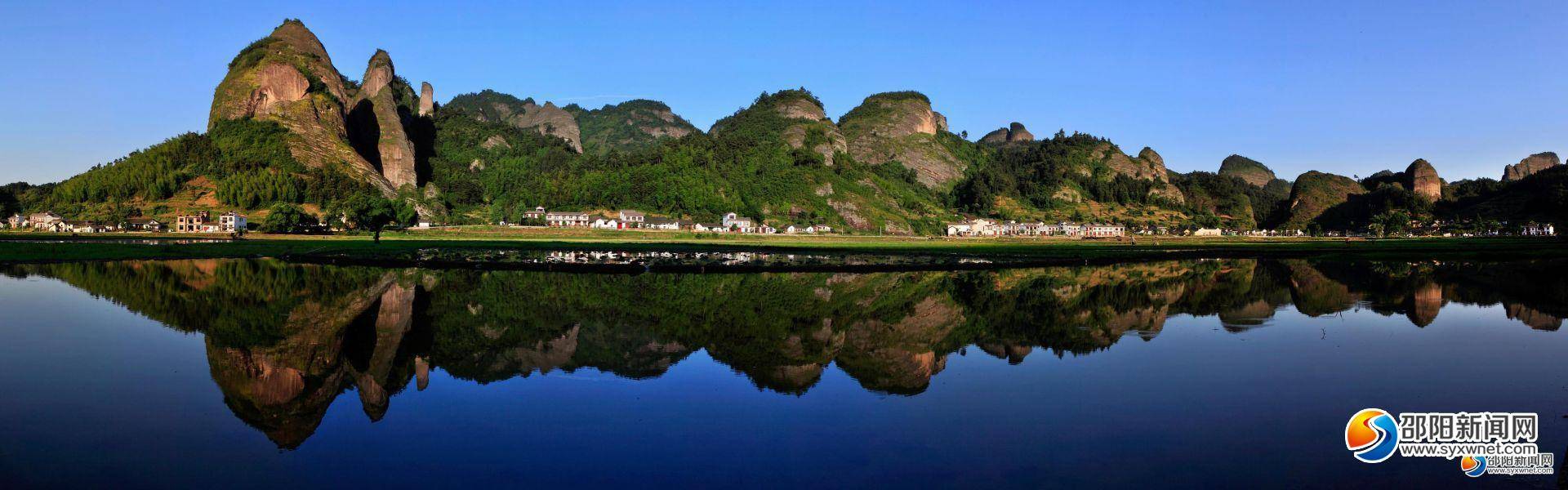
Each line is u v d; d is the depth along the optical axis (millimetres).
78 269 54938
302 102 199125
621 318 34219
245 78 195875
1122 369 22672
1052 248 106125
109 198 162250
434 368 22906
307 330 29609
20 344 25500
